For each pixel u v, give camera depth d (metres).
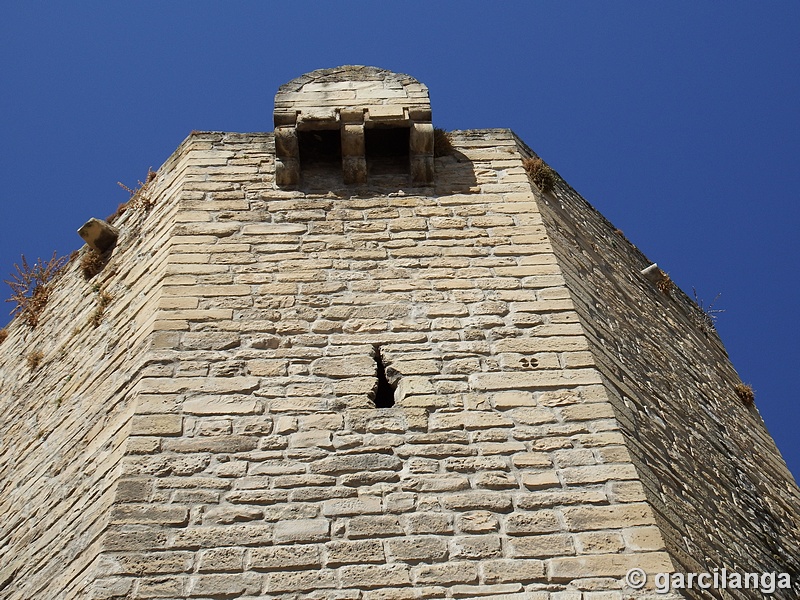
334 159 14.27
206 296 12.15
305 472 10.20
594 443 10.59
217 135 14.77
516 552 9.55
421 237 13.14
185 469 10.17
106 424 11.40
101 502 10.24
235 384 11.07
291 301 12.11
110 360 12.62
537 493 10.07
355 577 9.33
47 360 14.83
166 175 14.79
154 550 9.46
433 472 10.23
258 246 12.91
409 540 9.61
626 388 12.01
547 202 14.45
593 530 9.75
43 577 10.34
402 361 11.44
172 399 10.88
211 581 9.26
